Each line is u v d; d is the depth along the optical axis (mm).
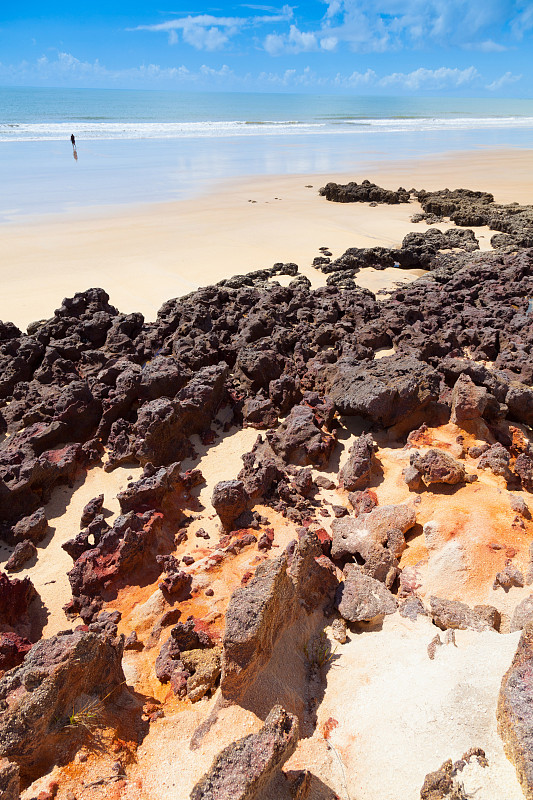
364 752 5910
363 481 10961
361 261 26797
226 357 16438
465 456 11547
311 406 13305
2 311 20422
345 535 9484
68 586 9273
